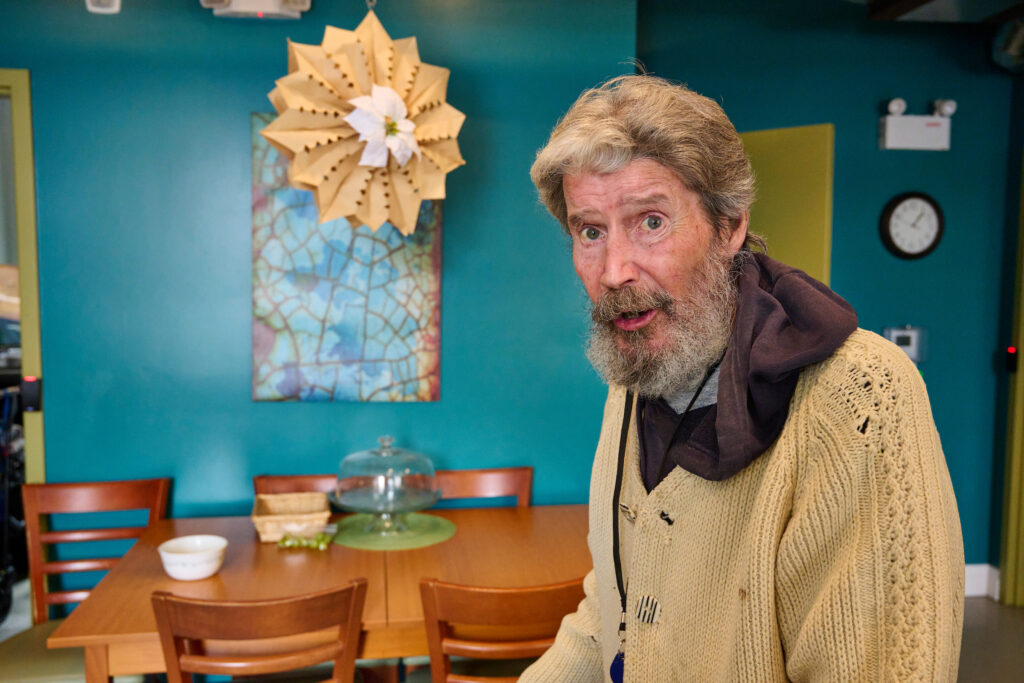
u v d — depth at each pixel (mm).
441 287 2660
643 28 3443
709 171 703
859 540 602
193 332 2568
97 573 2604
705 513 738
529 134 2686
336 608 1473
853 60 3541
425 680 1939
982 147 3662
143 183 2514
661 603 783
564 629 1045
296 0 2432
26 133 2447
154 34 2484
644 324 738
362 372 2623
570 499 2797
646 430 849
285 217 2549
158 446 2574
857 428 615
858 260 3627
